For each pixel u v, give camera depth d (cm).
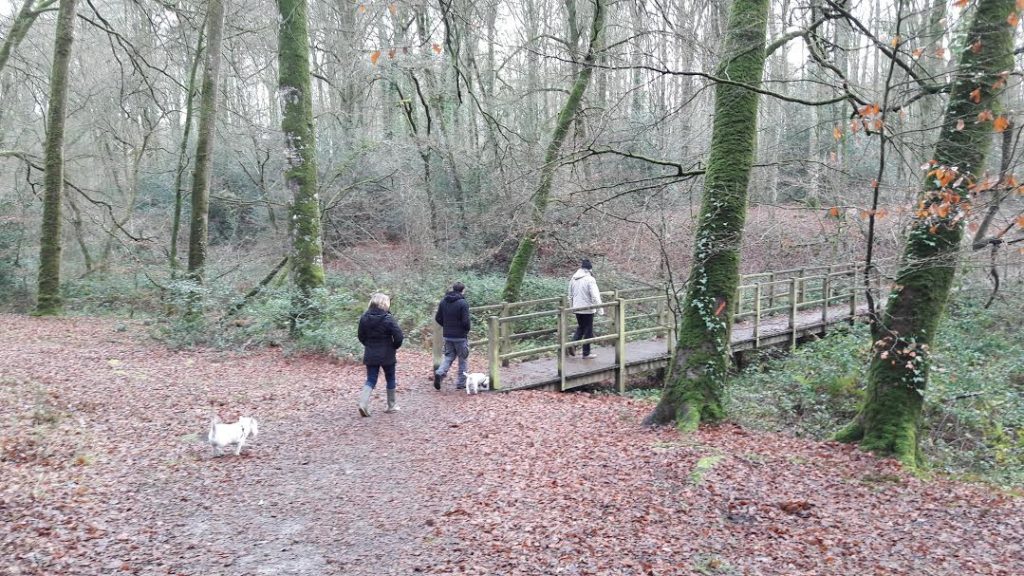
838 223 1361
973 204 676
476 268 2158
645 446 739
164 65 2322
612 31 1747
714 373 827
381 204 2209
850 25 939
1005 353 1248
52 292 1677
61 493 559
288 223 1392
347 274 2097
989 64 698
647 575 458
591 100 1648
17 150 1905
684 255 1647
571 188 1509
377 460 716
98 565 454
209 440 700
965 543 516
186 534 524
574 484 630
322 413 899
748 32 798
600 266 1828
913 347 717
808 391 1122
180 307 1385
